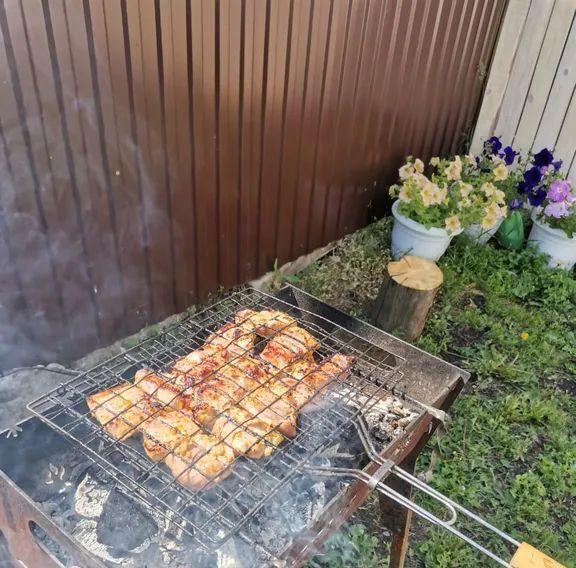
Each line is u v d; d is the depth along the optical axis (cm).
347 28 280
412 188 346
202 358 163
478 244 392
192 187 242
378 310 303
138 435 146
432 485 234
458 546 212
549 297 357
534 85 407
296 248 337
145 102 203
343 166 338
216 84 227
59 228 199
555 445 261
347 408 162
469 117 443
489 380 293
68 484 147
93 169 199
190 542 132
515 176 407
